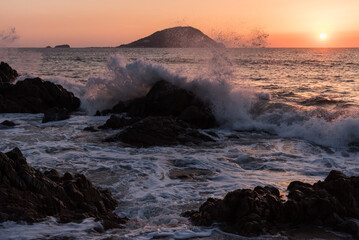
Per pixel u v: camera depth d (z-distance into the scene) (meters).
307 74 40.84
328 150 11.20
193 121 14.34
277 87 27.69
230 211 5.71
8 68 26.42
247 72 44.00
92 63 65.19
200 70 18.12
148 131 11.92
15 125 14.37
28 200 5.75
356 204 5.98
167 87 16.09
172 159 10.02
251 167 9.47
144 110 16.05
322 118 13.21
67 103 18.62
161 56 92.50
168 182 8.18
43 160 9.69
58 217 5.71
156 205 6.78
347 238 5.17
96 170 8.95
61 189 6.16
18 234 4.97
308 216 5.74
